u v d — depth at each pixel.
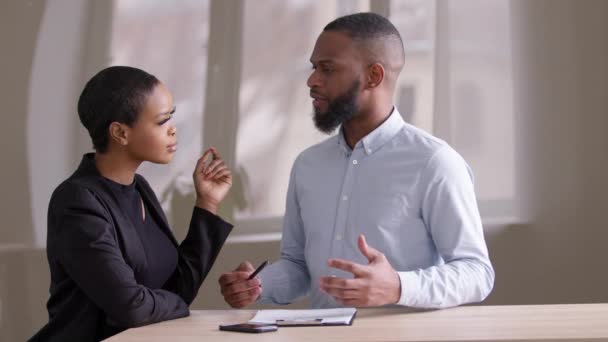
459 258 2.20
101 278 1.96
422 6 3.97
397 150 2.36
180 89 4.03
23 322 3.90
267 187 3.99
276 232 3.96
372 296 1.91
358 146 2.40
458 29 3.96
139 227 2.17
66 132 3.98
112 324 2.01
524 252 3.90
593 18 3.87
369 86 2.37
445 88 3.95
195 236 2.32
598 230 3.87
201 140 4.01
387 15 3.99
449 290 2.03
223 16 4.04
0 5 3.98
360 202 2.37
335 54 2.35
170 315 2.07
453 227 2.23
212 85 4.03
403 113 3.97
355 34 2.36
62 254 2.00
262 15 4.04
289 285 2.50
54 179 3.96
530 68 3.92
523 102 3.92
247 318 2.07
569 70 3.89
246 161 4.01
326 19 4.03
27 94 3.96
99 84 2.14
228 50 4.04
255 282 2.23
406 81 3.97
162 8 4.05
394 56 2.39
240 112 4.02
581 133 3.88
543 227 3.90
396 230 2.31
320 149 2.52
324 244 2.41
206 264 2.31
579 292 3.88
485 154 3.93
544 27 3.90
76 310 2.05
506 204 3.92
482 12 3.95
